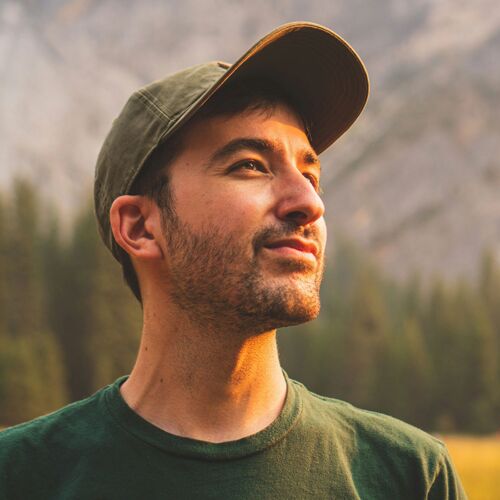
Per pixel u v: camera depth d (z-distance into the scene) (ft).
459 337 244.83
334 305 362.12
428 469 6.92
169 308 6.75
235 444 6.44
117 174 7.02
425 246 622.13
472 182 651.66
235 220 6.37
